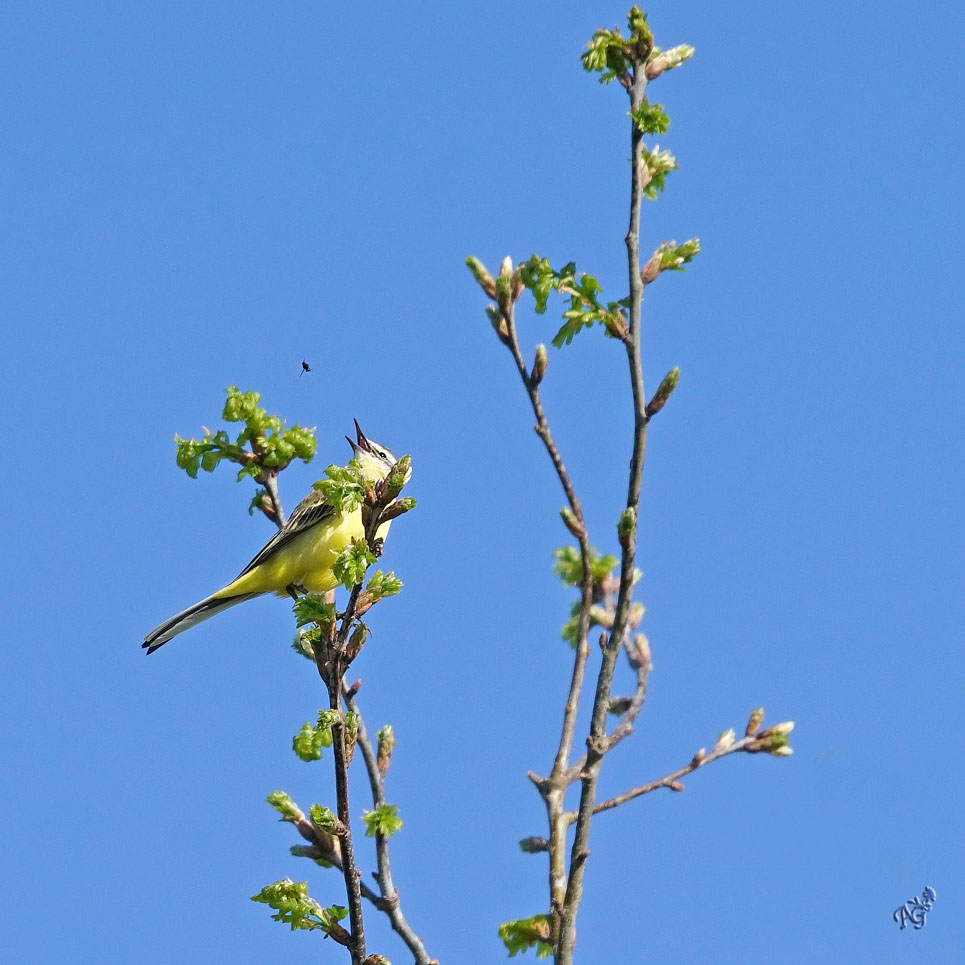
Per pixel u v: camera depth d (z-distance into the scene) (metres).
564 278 11.85
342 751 10.16
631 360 11.19
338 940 10.46
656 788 11.21
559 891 11.23
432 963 11.20
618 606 10.66
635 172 11.59
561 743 12.09
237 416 12.23
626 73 11.96
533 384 12.13
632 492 10.84
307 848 11.38
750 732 11.86
